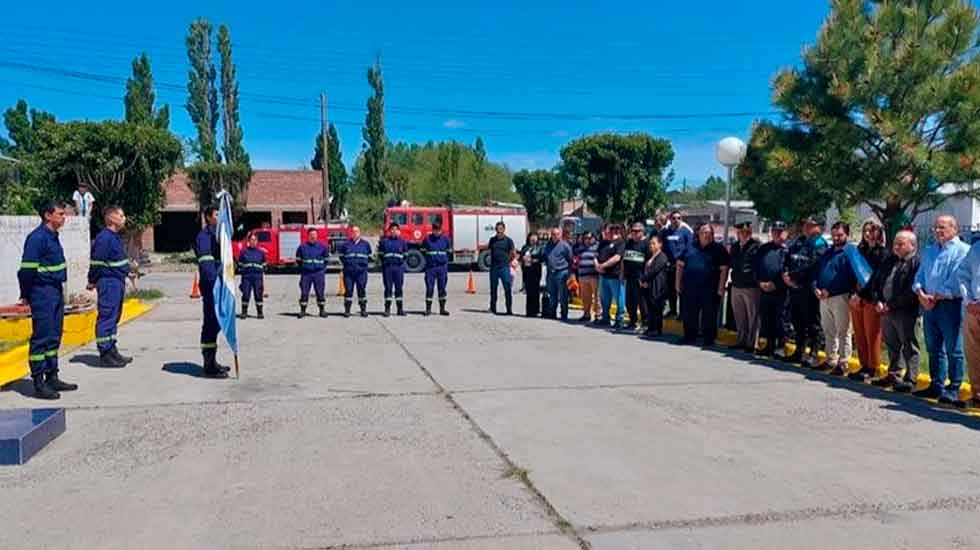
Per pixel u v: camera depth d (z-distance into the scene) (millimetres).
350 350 11102
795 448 6215
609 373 9383
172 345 11453
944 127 11766
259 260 15133
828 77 12094
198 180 40125
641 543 4367
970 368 7488
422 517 4734
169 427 6762
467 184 68062
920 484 5375
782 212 13156
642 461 5855
